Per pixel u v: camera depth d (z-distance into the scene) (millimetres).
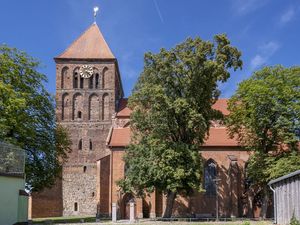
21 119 46906
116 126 71188
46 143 51719
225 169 64688
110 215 63094
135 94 52375
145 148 52375
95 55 73312
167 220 51969
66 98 72438
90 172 70312
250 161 57938
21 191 32719
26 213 33594
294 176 29688
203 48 50812
